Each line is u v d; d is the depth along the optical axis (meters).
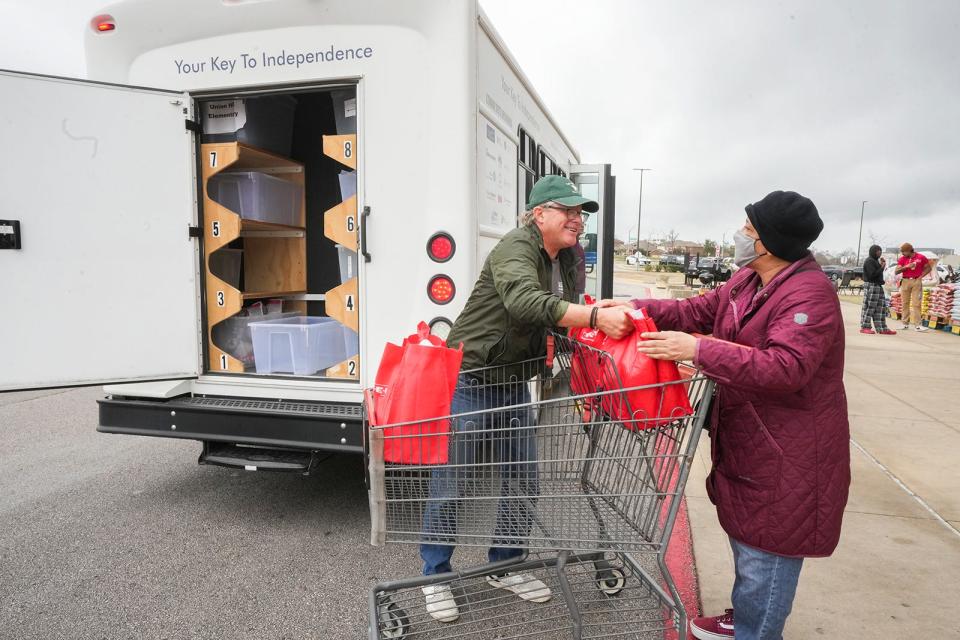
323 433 3.46
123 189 3.58
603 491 2.31
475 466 2.41
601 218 7.64
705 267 27.02
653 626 2.76
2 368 3.49
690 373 2.26
